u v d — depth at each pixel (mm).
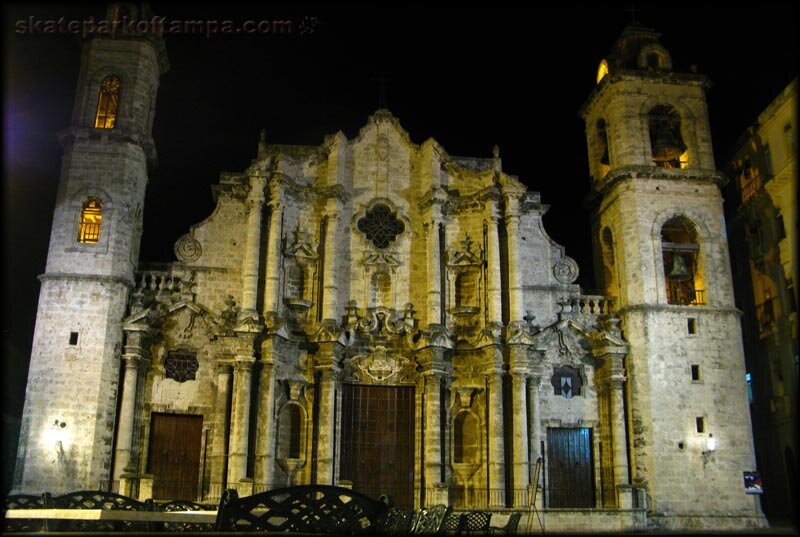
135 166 42375
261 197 43875
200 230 44312
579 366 44500
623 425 42188
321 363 42625
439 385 43062
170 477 40125
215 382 41688
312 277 44969
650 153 45906
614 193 46000
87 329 38969
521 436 41938
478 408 43656
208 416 41188
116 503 26062
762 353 48594
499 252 45531
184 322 42312
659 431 41094
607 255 48062
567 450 43469
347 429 43188
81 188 41000
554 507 42281
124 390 39281
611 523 38500
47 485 36531
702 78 47219
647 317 42875
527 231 46938
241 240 44438
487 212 45969
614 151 46625
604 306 45719
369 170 47531
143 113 43531
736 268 52406
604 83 47688
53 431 37312
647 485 40625
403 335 44875
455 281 46094
